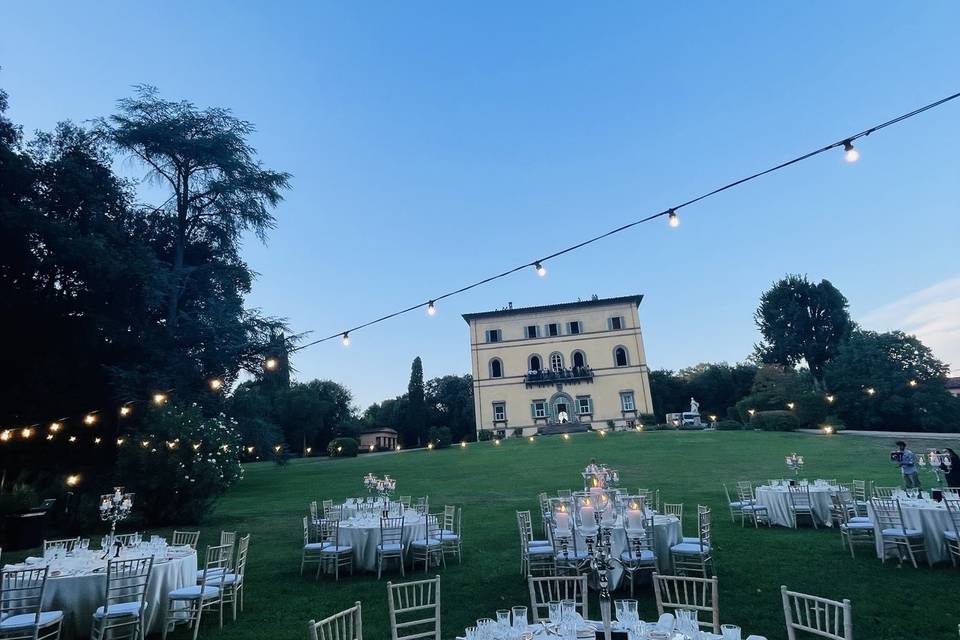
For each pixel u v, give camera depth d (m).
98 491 17.47
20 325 19.12
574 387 49.28
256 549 12.41
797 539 11.00
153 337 22.17
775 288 58.09
